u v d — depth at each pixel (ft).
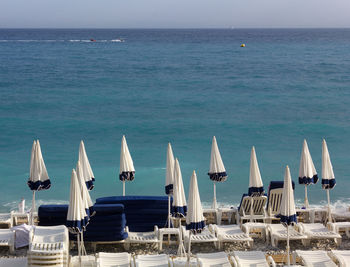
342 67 226.38
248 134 93.40
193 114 113.29
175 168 36.58
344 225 43.34
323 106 123.03
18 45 461.78
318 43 514.68
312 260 35.68
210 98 136.98
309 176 45.78
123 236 41.01
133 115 111.65
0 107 119.96
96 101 130.11
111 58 286.05
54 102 127.75
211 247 42.73
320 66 232.73
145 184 66.08
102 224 40.63
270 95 142.51
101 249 42.09
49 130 95.86
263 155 79.36
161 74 200.44
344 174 70.03
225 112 115.75
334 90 151.94
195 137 91.15
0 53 328.08
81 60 268.82
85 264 35.58
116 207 40.32
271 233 42.68
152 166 73.41
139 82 173.06
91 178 48.03
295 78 185.78
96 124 101.60
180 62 260.01
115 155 79.15
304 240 42.78
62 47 422.82
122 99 133.90
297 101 131.23
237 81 177.47
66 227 36.42
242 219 47.37
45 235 35.35
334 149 82.84
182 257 38.34
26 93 143.74
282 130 96.58
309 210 48.14
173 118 108.47
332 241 44.01
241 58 290.35
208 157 78.13
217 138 90.33
